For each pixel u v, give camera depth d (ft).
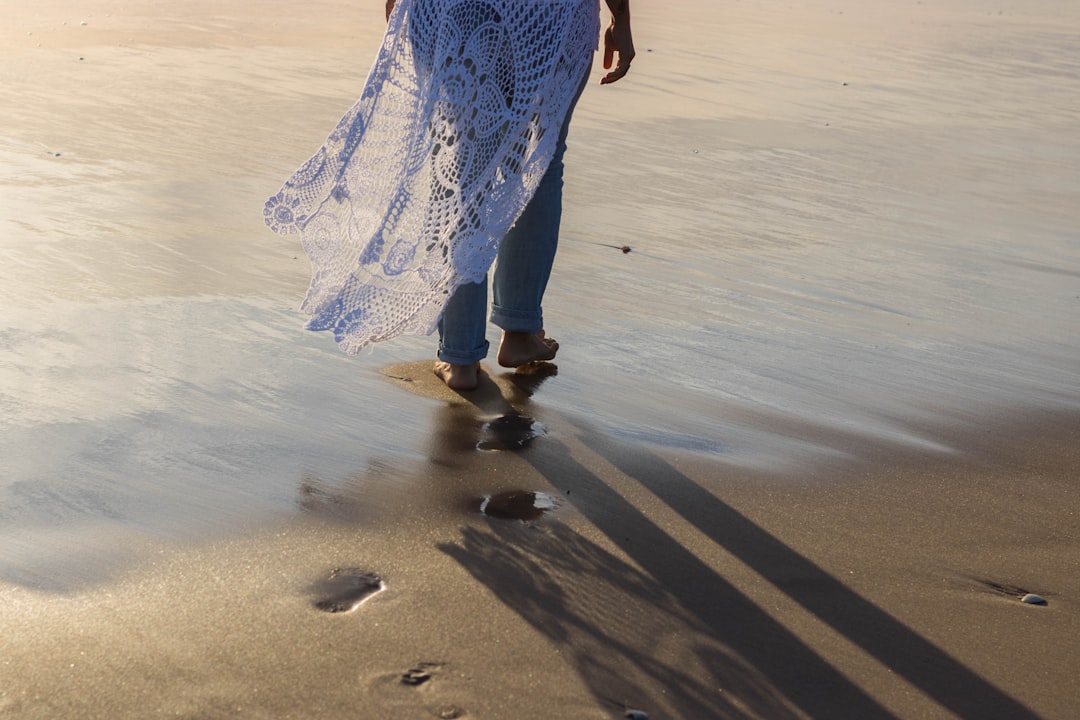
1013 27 40.16
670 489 7.12
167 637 5.17
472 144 7.86
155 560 5.84
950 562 6.39
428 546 6.19
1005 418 8.71
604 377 9.03
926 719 4.95
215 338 9.12
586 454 7.57
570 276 11.63
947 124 22.47
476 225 7.98
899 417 8.59
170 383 8.18
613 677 5.10
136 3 33.01
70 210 12.55
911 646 5.50
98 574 5.67
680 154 18.12
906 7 45.91
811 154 18.86
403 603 5.58
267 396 8.12
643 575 6.03
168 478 6.77
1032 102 25.61
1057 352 10.36
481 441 7.68
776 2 45.73
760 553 6.35
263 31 29.04
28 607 5.35
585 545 6.32
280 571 5.82
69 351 8.59
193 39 26.86
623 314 10.59
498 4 7.72
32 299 9.64
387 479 6.98
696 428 8.13
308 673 4.96
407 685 4.93
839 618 5.72
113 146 15.96
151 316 9.48
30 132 16.43
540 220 8.54
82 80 20.79
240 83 21.54
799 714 4.93
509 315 8.75
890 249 13.60
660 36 33.06
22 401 7.66
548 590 5.81
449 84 7.70
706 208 14.88
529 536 6.38
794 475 7.44
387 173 7.83
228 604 5.48
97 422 7.45
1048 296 12.16
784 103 23.62
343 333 7.93
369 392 8.38
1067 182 18.06
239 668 4.97
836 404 8.77
